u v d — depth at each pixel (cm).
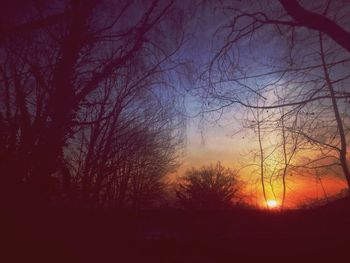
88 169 1095
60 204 911
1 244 701
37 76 891
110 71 992
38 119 870
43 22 886
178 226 1049
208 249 754
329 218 991
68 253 708
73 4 935
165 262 684
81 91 948
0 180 768
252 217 1095
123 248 743
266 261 692
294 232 869
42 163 838
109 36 998
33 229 771
